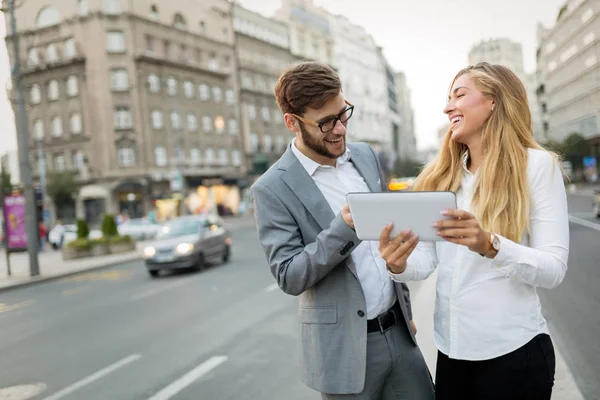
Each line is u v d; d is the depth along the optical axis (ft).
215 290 28.45
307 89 5.22
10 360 16.89
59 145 114.01
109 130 110.83
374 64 255.09
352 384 5.39
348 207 4.95
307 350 5.70
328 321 5.52
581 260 20.03
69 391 13.29
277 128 158.20
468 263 5.02
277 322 19.19
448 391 5.34
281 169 5.73
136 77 112.98
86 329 20.90
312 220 5.58
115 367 15.08
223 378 13.28
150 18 116.78
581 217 26.99
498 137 4.95
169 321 21.08
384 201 4.28
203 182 126.11
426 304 16.39
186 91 125.59
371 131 245.65
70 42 111.65
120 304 26.68
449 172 5.51
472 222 4.10
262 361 14.48
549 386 4.91
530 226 4.83
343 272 5.54
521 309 4.89
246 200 142.20
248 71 147.64
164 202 116.37
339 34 211.61
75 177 112.57
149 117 115.44
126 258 53.67
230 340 17.10
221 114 135.74
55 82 112.78
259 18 155.94
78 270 45.37
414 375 5.99
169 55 121.39
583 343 12.39
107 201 110.83
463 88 5.17
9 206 43.45
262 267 37.58
